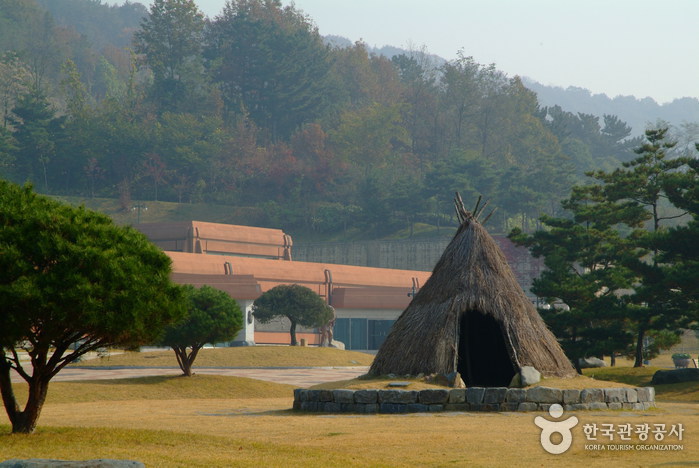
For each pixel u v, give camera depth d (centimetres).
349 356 14538
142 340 3788
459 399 5050
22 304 3378
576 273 11388
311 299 16062
